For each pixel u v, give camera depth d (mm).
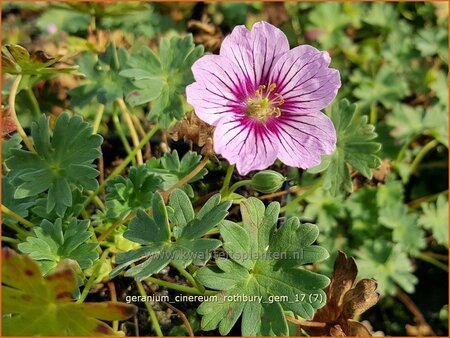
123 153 121
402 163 135
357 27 156
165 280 106
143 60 102
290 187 115
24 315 76
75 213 94
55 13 143
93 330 75
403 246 124
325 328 90
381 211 126
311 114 86
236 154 82
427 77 144
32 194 88
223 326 81
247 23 151
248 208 85
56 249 87
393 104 139
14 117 95
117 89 111
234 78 85
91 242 91
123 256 79
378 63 149
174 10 146
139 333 104
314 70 86
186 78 101
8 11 146
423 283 132
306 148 85
